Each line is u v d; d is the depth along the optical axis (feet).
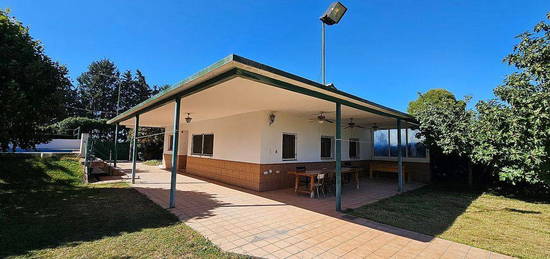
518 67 20.34
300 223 14.80
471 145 25.38
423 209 18.81
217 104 22.25
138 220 14.60
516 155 17.97
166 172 39.78
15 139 21.42
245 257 10.05
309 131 30.83
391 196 23.89
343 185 29.91
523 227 14.71
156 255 9.98
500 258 10.51
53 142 65.72
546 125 14.75
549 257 10.57
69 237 11.75
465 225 14.99
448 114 27.43
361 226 14.47
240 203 19.61
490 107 20.94
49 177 27.02
